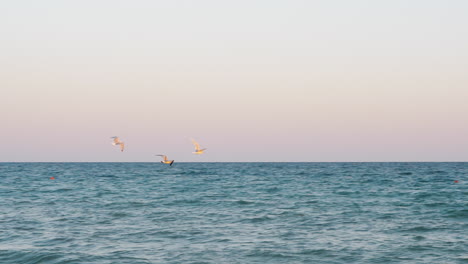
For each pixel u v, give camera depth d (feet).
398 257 73.97
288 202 151.02
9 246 81.10
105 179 311.47
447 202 147.64
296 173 418.31
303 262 71.26
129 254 75.56
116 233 93.45
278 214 120.98
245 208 134.51
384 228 99.19
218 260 72.08
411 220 110.11
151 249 79.10
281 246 81.41
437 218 112.88
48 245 81.97
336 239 87.40
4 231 95.25
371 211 126.82
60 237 89.15
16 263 70.79
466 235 91.15
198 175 378.12
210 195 178.50
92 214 121.08
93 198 165.68
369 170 509.35
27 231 95.30
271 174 394.93
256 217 115.55
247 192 193.67
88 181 285.23
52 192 194.59
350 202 150.41
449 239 87.40
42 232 94.22
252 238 88.53
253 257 73.97
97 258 72.95
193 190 205.77
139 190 206.18
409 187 222.28
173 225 103.40
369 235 91.45
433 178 312.29
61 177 342.44
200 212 125.49
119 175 381.81
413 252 77.15
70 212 124.98
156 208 134.41
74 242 84.58
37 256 74.13
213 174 399.85
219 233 93.71
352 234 92.53
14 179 309.63
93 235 91.25
